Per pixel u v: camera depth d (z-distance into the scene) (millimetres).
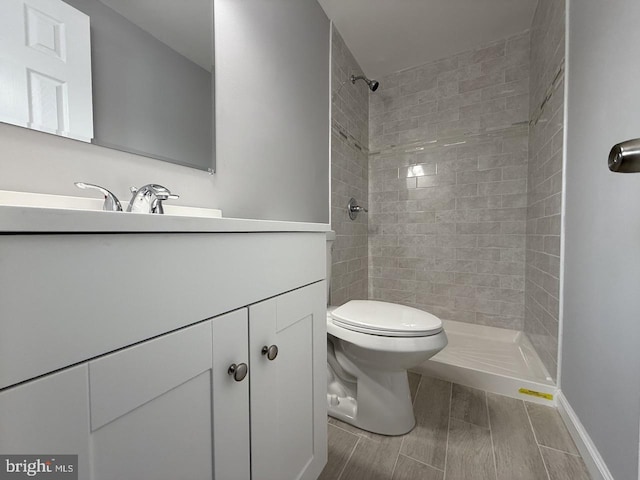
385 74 2354
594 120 960
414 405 1284
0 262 266
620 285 776
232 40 1091
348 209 2064
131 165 795
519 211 1923
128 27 786
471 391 1396
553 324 1330
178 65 908
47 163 638
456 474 916
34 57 622
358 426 1140
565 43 1229
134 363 378
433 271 2207
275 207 1329
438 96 2170
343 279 2006
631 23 748
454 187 2127
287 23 1396
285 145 1392
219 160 1048
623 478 744
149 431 401
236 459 543
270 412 630
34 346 289
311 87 1600
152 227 388
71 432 318
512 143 1938
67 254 312
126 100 780
